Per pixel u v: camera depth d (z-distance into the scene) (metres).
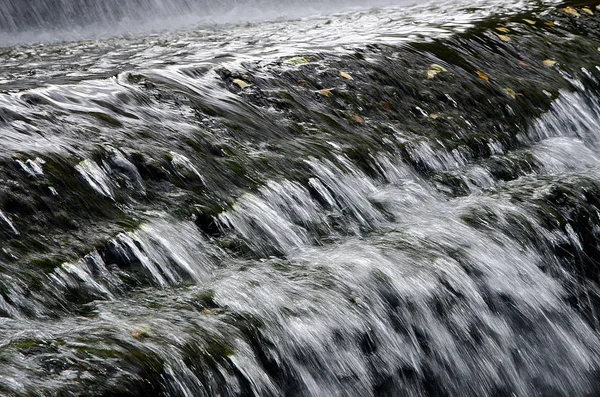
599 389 5.37
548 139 7.42
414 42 8.05
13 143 4.69
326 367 4.04
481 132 6.98
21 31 11.53
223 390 3.54
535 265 5.40
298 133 6.04
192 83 6.21
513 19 9.48
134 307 3.91
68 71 7.15
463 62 7.92
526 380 5.00
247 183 5.20
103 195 4.62
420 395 4.45
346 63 7.25
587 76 8.52
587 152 7.30
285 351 3.92
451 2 12.47
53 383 3.09
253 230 4.88
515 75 8.07
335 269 4.57
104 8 12.28
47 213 4.34
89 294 4.00
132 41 9.84
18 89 5.56
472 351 4.77
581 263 5.71
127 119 5.41
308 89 6.70
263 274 4.42
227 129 5.71
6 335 3.42
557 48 8.85
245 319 3.92
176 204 4.78
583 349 5.36
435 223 5.38
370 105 6.77
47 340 3.39
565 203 5.95
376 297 4.46
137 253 4.33
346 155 5.88
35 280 3.91
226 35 9.99
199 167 5.14
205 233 4.71
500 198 5.88
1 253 4.01
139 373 3.28
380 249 4.91
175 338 3.59
